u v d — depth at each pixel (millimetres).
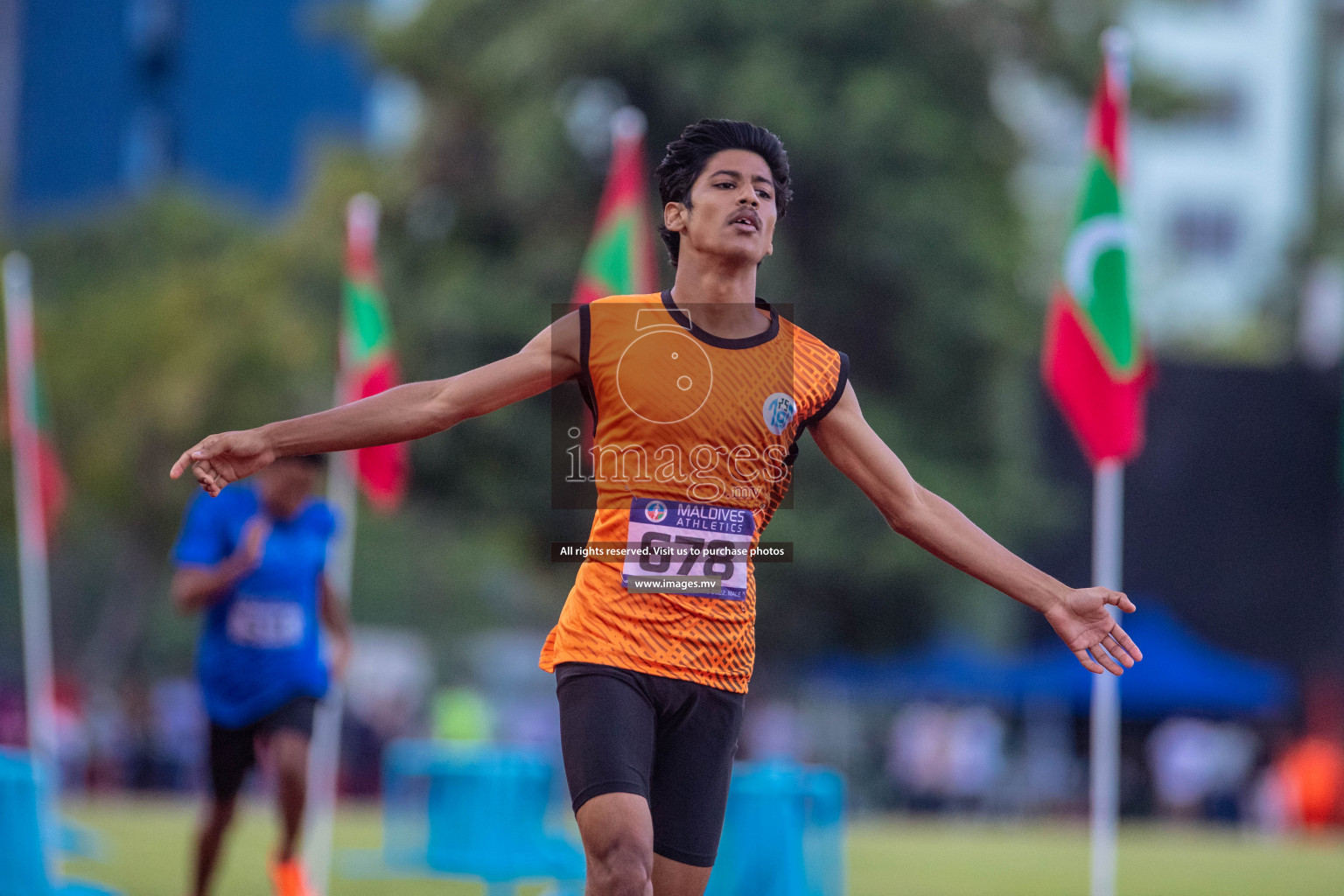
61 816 47750
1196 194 187625
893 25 73062
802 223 73500
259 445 11531
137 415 92875
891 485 12969
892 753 85312
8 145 178875
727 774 12789
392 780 51812
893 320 74625
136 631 112125
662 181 12992
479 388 12234
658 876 12617
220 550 23219
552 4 74312
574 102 75125
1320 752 87125
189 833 42188
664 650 12398
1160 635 78312
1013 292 76750
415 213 79000
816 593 75750
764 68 71125
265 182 179000
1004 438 77500
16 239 107812
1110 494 26484
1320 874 37406
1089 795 85250
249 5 180750
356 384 32125
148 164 178000
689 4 71688
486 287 75000
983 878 34688
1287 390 95125
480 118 78875
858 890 31141
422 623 121375
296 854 23234
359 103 180125
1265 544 94250
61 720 78062
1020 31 75312
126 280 103500
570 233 76188
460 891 30094
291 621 23250
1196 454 94625
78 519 103438
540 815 29312
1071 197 113625
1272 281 153000
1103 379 26750
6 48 179500
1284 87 183750
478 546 121188
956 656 79625
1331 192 158125
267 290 90000
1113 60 27656
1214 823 81688
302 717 23094
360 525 118375
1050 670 78062
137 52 179875
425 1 79062
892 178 72562
